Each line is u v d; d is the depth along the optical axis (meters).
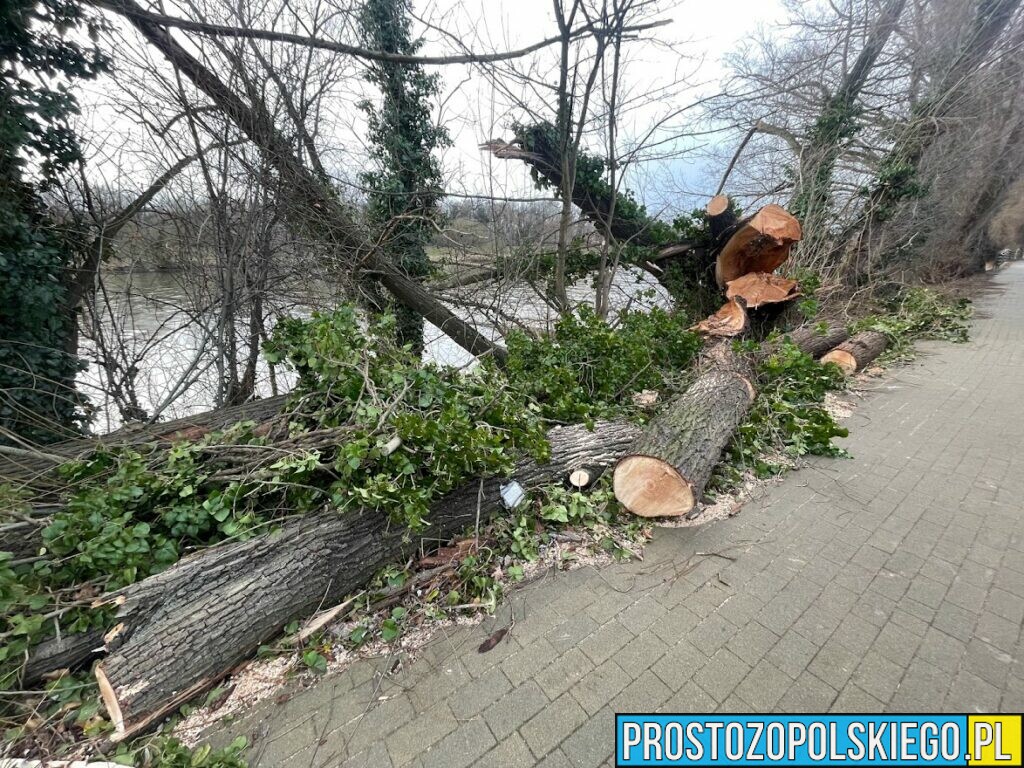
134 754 1.52
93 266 3.98
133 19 3.40
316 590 2.06
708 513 2.86
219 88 3.82
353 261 4.83
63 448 2.87
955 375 5.34
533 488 2.82
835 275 8.32
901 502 2.90
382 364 3.15
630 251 6.55
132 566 1.93
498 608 2.17
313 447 2.51
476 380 3.36
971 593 2.15
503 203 5.62
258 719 1.68
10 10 3.08
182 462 2.40
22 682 1.64
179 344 4.56
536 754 1.53
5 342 3.48
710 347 5.33
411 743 1.57
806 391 4.33
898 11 7.57
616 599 2.19
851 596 2.15
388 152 5.55
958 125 8.20
